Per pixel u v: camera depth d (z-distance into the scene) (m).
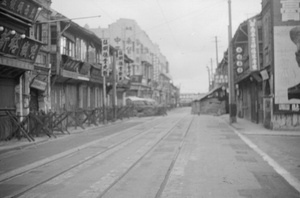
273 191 7.29
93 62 33.44
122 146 14.67
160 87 83.31
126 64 47.69
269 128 22.88
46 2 23.09
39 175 9.10
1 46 16.25
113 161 10.99
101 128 25.73
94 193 7.18
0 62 16.36
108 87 39.22
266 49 23.80
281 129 21.81
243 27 27.30
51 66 23.67
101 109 29.84
